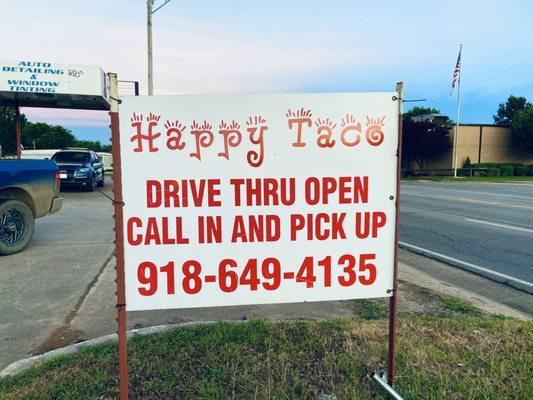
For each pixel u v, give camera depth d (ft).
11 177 22.49
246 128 8.72
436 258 22.93
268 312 14.56
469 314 14.28
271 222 8.95
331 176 8.96
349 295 9.24
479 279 19.19
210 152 8.68
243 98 8.67
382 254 9.22
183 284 8.86
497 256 23.38
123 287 8.54
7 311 14.76
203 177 8.71
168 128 8.55
